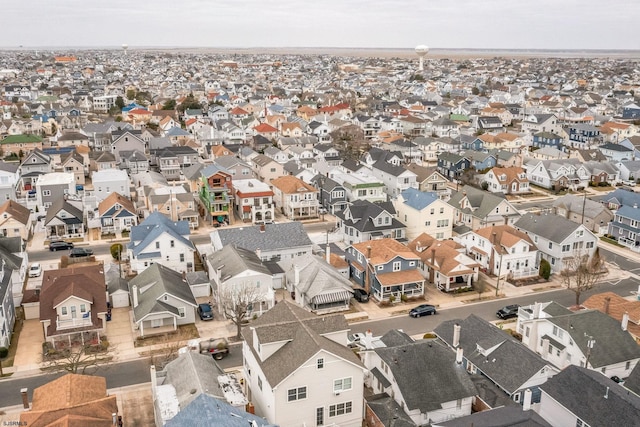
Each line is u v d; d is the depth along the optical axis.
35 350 56.00
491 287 72.44
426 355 46.31
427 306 65.00
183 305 61.56
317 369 41.00
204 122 182.00
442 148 152.75
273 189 108.75
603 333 51.84
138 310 59.59
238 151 145.62
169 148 135.62
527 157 133.62
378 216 82.94
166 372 45.03
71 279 59.91
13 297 64.12
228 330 60.56
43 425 36.53
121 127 163.38
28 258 81.31
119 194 100.94
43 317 56.38
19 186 111.88
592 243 78.12
